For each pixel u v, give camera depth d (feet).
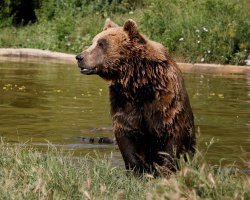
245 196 24.73
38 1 138.10
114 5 127.13
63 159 33.94
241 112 56.95
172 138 35.40
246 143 45.01
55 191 26.11
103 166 31.58
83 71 36.50
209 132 48.49
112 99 36.32
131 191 28.35
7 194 25.80
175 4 113.50
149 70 35.45
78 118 53.62
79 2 129.90
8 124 50.49
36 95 65.51
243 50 98.17
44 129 48.91
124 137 36.09
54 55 107.65
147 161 36.58
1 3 133.80
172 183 25.20
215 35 99.19
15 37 123.75
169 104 35.22
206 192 25.13
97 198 25.86
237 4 112.68
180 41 101.09
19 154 33.40
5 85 72.08
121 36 36.09
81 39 113.60
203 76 82.99
